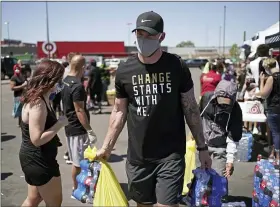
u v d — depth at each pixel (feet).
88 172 13.33
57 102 28.91
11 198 15.26
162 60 8.47
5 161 21.11
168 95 8.43
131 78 8.58
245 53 54.70
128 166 9.17
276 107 18.06
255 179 12.80
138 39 8.20
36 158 9.88
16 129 31.22
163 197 8.52
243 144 20.98
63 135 28.94
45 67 9.89
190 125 9.05
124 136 28.30
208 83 22.61
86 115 14.53
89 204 14.23
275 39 25.61
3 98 58.54
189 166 13.30
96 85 40.60
